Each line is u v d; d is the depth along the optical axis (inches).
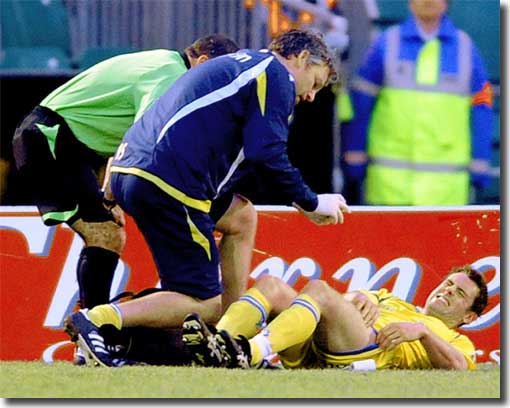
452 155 1089.4
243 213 783.1
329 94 1087.0
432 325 781.9
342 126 1091.3
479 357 871.7
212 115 707.4
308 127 1091.9
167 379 655.8
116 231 812.0
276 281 744.3
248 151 704.4
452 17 1218.0
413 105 1083.3
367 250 882.1
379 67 1087.0
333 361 740.7
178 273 719.7
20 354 868.6
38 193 804.0
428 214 884.0
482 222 880.9
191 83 716.7
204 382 645.9
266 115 706.8
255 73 711.7
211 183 713.6
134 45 1207.6
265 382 650.8
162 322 719.7
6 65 1214.3
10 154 1122.7
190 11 1190.9
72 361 842.2
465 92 1088.2
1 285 869.2
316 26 1149.1
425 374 714.8
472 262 881.5
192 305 721.0
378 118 1089.4
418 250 883.4
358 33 1143.6
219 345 693.9
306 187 731.4
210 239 719.7
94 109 796.0
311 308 720.3
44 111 804.0
